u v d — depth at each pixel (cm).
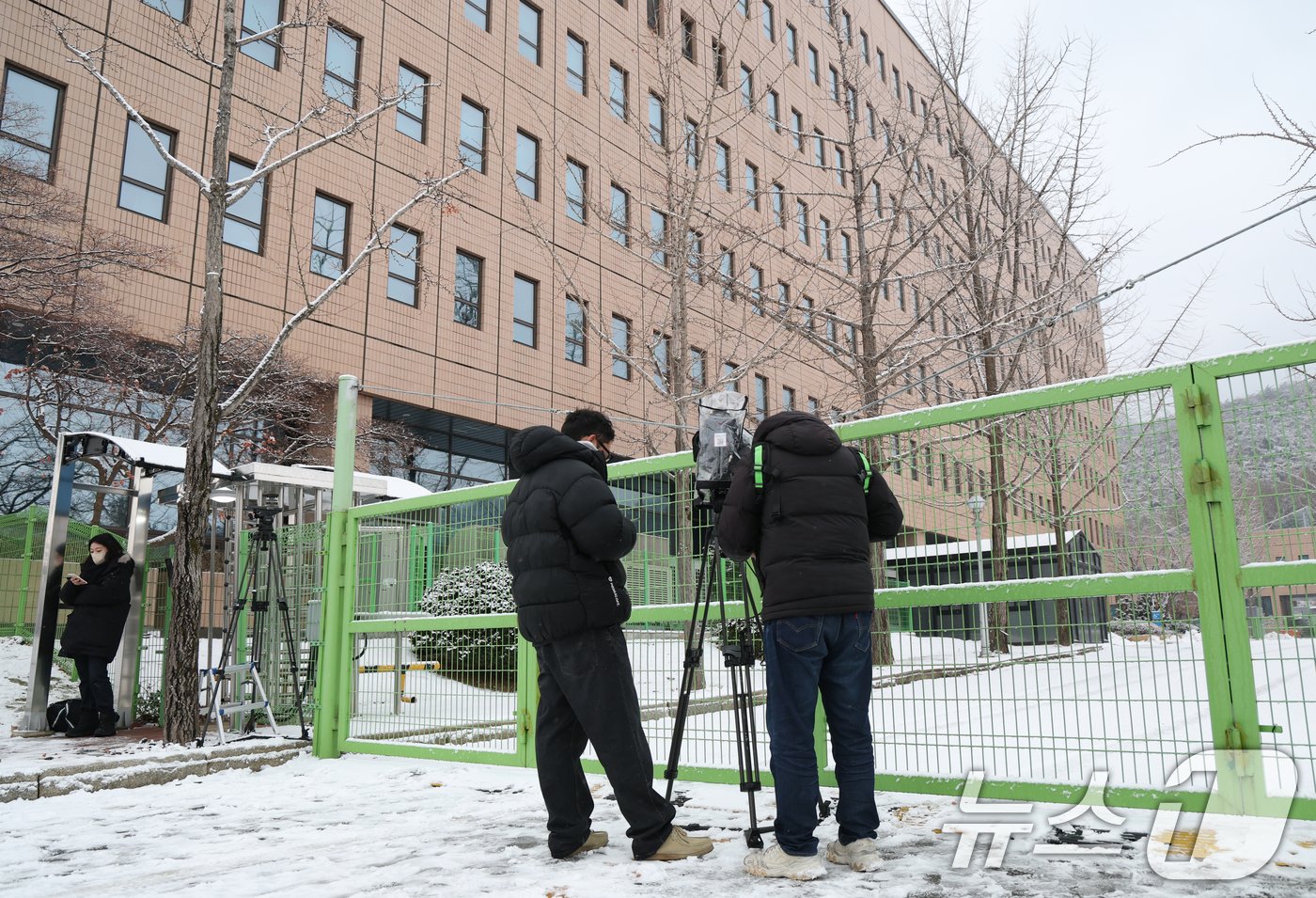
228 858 349
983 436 444
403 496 1079
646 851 324
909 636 410
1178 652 350
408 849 354
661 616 479
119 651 789
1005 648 384
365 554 659
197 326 1559
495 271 2211
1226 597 341
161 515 1616
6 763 543
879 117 1560
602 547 328
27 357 1470
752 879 296
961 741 427
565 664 331
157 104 1658
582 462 351
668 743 479
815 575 306
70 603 741
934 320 1600
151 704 846
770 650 311
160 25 1677
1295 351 339
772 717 310
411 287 2027
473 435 2234
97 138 1569
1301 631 325
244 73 1792
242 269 1728
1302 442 333
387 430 1912
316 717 652
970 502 405
